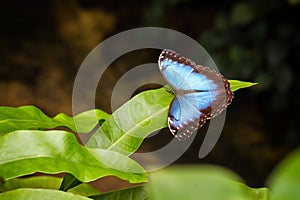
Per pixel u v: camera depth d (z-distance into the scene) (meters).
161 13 8.95
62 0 10.02
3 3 9.96
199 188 1.37
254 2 7.17
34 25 9.90
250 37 7.26
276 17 7.11
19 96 8.59
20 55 9.37
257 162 7.10
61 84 8.88
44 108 8.45
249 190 1.65
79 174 1.71
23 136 1.73
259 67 7.17
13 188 1.91
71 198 1.67
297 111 7.26
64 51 9.47
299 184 1.31
